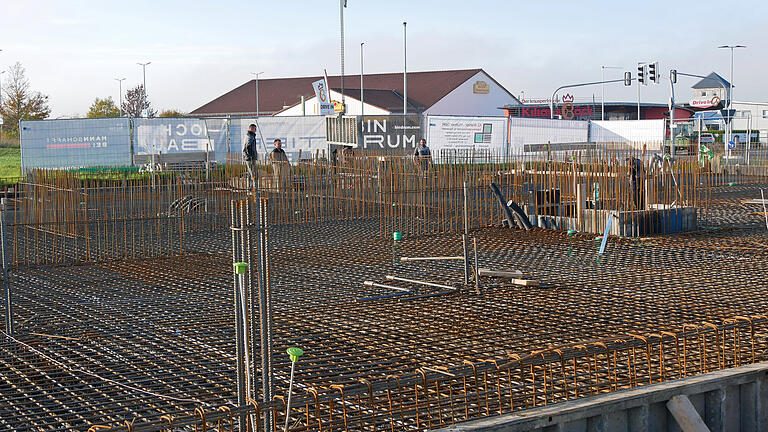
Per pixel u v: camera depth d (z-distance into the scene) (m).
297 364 6.33
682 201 14.80
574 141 30.86
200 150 28.47
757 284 9.44
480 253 12.15
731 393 5.23
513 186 16.28
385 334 7.35
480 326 7.61
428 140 28.50
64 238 12.15
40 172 15.99
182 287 9.79
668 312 8.06
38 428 5.10
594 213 13.91
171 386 5.88
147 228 15.23
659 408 5.00
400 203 15.41
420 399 5.35
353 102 54.97
